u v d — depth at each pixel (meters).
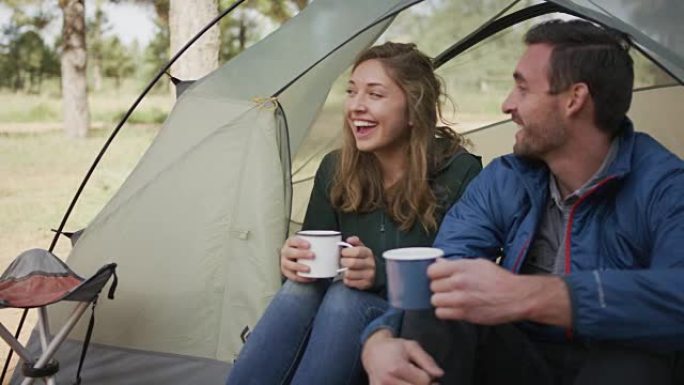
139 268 2.38
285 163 2.37
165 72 2.59
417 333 1.49
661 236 1.47
